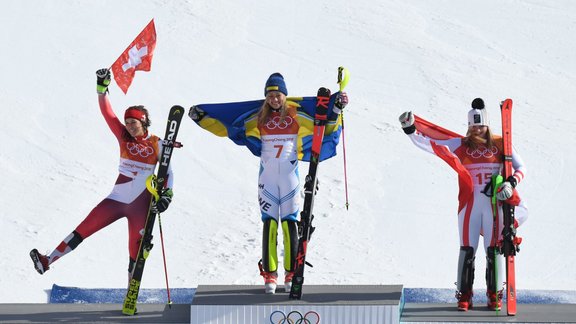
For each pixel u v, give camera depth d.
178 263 43.31
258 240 46.16
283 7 81.31
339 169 55.47
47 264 28.75
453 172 55.91
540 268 44.62
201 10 78.56
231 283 40.97
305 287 29.38
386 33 77.75
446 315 28.16
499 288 28.62
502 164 28.81
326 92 28.41
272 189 29.12
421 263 44.59
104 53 69.81
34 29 72.38
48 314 28.52
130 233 29.11
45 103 61.88
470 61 74.06
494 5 85.94
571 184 55.34
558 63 75.56
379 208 50.91
